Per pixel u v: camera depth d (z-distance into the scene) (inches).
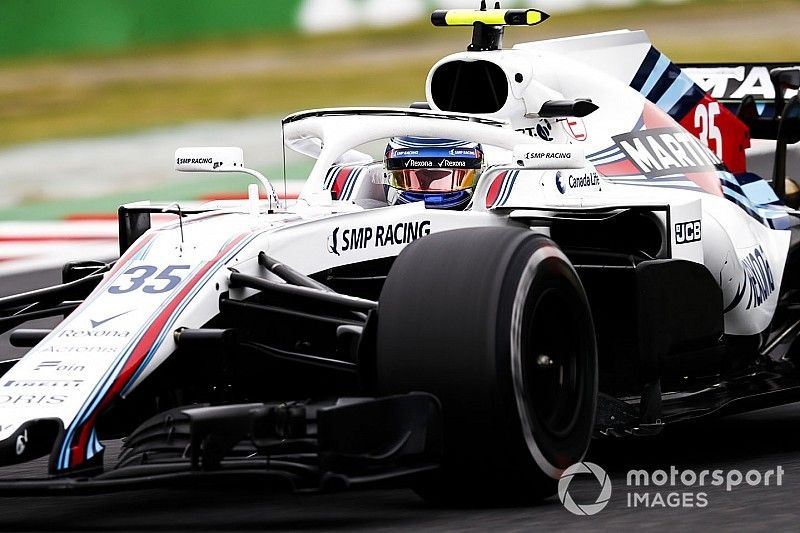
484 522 640.4
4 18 2802.7
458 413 650.2
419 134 843.4
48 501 753.6
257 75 2719.0
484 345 647.1
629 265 835.4
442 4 2869.1
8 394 638.5
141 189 2164.1
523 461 658.8
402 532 618.5
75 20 2822.3
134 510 716.0
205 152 783.1
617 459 885.8
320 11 2893.7
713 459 880.3
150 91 2704.2
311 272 747.4
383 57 2783.0
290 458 658.2
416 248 687.7
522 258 671.1
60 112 2628.0
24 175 2281.0
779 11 2753.4
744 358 985.5
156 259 719.1
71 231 1889.8
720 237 927.0
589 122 963.3
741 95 1194.6
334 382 799.1
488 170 853.8
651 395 802.8
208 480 601.6
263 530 636.1
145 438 662.5
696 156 995.9
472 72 951.0
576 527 625.0
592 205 828.6
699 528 621.0
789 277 1039.0
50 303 832.3
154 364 661.9
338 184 892.6
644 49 1035.9
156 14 2851.9
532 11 965.2
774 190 1128.8
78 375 645.9
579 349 711.1
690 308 820.6
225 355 685.9
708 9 2768.2
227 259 714.2
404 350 659.4
